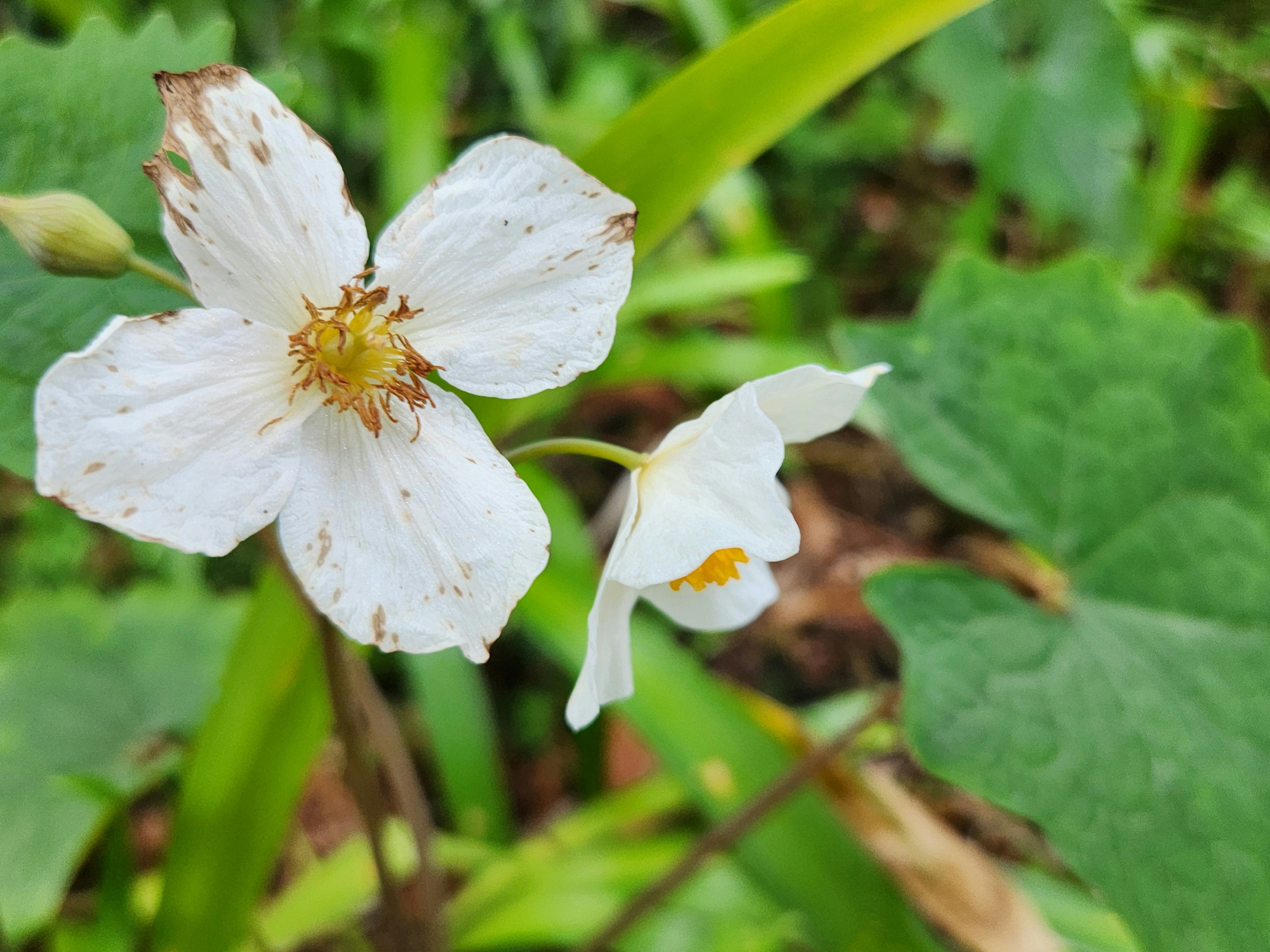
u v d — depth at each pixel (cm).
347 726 9
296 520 6
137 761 13
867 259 23
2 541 17
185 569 16
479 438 7
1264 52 20
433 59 18
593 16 25
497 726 17
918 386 11
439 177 6
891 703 10
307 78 19
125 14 18
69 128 9
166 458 6
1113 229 20
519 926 12
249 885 11
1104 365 10
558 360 7
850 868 12
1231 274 21
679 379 17
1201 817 8
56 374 5
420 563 6
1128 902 8
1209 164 23
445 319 7
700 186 11
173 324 6
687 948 12
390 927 10
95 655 14
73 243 6
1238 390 10
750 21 21
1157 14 20
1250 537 9
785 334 19
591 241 7
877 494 20
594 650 6
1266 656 9
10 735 13
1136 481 10
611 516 18
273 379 6
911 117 23
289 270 6
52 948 12
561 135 20
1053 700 9
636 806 14
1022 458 10
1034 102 19
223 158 6
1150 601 10
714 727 13
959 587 9
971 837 16
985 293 11
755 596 9
